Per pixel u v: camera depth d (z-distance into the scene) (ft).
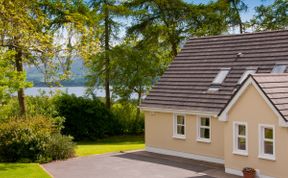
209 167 81.35
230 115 75.97
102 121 138.21
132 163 85.92
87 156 94.22
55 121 111.65
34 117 97.55
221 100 85.20
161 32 146.10
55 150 90.33
